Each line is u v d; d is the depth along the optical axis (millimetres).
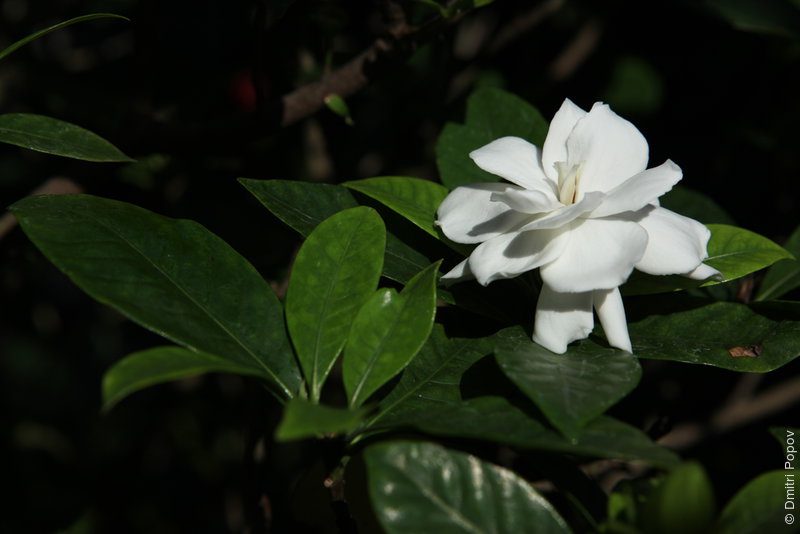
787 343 579
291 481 973
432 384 576
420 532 521
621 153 568
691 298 599
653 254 555
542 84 914
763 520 531
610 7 917
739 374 802
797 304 581
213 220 865
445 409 546
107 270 555
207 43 924
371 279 573
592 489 565
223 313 568
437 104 849
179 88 906
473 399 549
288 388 564
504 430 529
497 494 529
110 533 1189
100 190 802
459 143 650
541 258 551
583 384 539
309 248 577
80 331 1442
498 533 525
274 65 779
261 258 744
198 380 1074
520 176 572
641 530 520
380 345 560
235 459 1129
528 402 545
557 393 532
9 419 1293
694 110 899
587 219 557
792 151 830
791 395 783
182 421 1143
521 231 547
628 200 548
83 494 1207
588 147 569
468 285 591
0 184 963
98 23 1024
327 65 698
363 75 689
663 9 923
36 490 1197
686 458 804
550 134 578
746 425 836
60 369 1483
